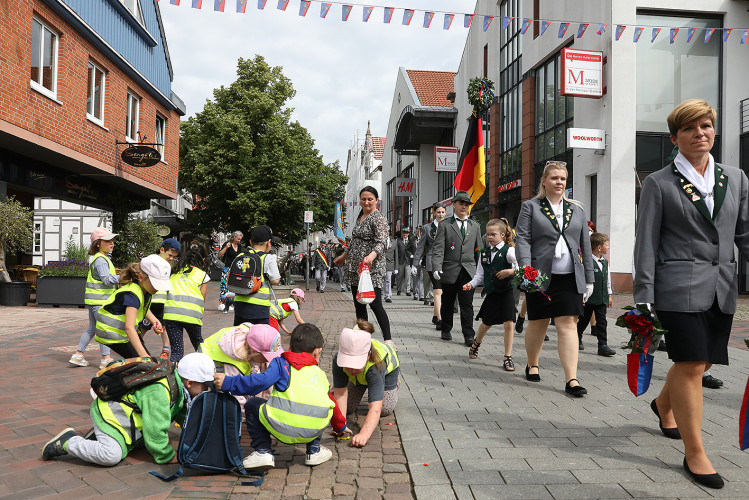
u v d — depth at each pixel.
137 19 17.64
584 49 17.91
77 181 15.80
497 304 6.36
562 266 5.24
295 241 34.69
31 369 6.27
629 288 16.30
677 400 3.27
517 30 23.67
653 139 16.69
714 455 3.58
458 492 3.05
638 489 3.08
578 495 3.01
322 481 3.29
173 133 21.30
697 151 3.31
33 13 12.13
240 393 3.38
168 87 20.33
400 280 17.83
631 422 4.31
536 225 5.34
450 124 32.19
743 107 16.95
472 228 8.05
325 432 4.20
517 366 6.44
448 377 5.86
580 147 16.50
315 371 3.56
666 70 16.81
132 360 3.65
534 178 22.03
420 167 36.34
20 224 12.84
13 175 12.98
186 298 5.63
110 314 4.66
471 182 12.75
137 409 3.56
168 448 3.59
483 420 4.38
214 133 32.06
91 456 3.50
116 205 18.17
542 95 21.52
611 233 16.33
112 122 15.79
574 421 4.34
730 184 3.33
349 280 6.90
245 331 4.18
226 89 32.69
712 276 3.23
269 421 3.39
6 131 11.05
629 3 16.42
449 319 8.29
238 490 3.19
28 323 10.12
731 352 7.31
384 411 4.42
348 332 3.86
